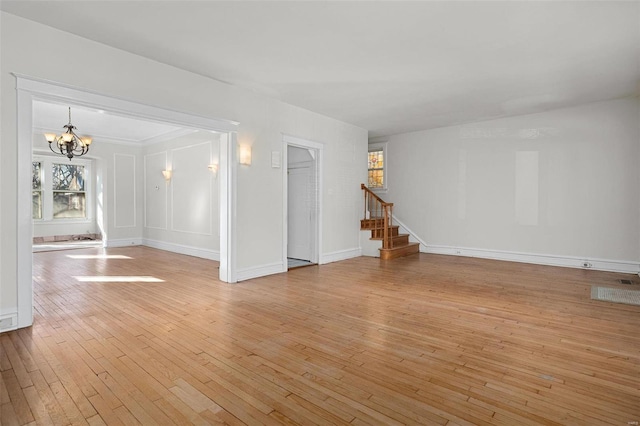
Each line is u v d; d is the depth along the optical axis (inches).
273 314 147.3
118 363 101.8
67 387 88.4
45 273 231.3
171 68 172.7
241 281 208.5
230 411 78.3
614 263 235.6
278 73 183.5
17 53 126.9
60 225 399.5
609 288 191.2
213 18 129.8
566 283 203.3
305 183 280.2
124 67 156.1
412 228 334.3
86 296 175.0
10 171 125.8
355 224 308.0
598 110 239.0
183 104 177.5
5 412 77.5
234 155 202.5
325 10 124.1
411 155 333.1
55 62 136.1
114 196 366.0
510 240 279.1
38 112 260.2
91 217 418.6
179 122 175.9
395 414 77.4
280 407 80.0
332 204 281.9
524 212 271.6
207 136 292.0
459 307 157.5
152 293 181.2
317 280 212.2
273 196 229.1
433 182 320.2
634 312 149.9
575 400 83.1
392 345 115.7
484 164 290.7
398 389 88.0
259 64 171.8
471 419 75.8
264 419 75.4
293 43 149.9
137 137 356.2
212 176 287.1
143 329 129.4
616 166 233.9
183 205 320.5
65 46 138.8
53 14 126.3
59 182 402.0
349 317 143.8
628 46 151.4
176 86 174.7
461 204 304.0
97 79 147.7
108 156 360.8
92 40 146.3
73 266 256.5
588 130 243.0
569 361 103.9
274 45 151.8
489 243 289.9
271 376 94.5
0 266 124.6
